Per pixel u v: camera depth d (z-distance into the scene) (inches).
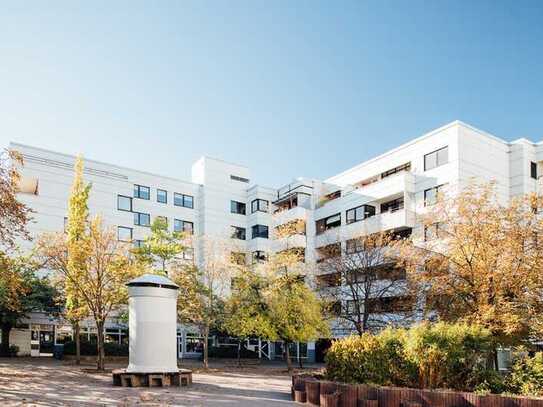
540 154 1549.0
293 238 1849.2
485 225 773.3
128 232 1865.2
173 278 1302.9
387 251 1251.2
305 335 1225.4
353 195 1771.7
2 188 759.7
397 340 614.2
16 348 1512.1
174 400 599.8
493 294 735.7
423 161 1584.6
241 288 1289.4
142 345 761.6
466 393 501.0
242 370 1253.7
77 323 1234.6
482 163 1505.9
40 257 1391.5
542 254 731.4
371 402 535.8
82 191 1321.4
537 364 546.9
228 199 2139.5
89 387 715.4
